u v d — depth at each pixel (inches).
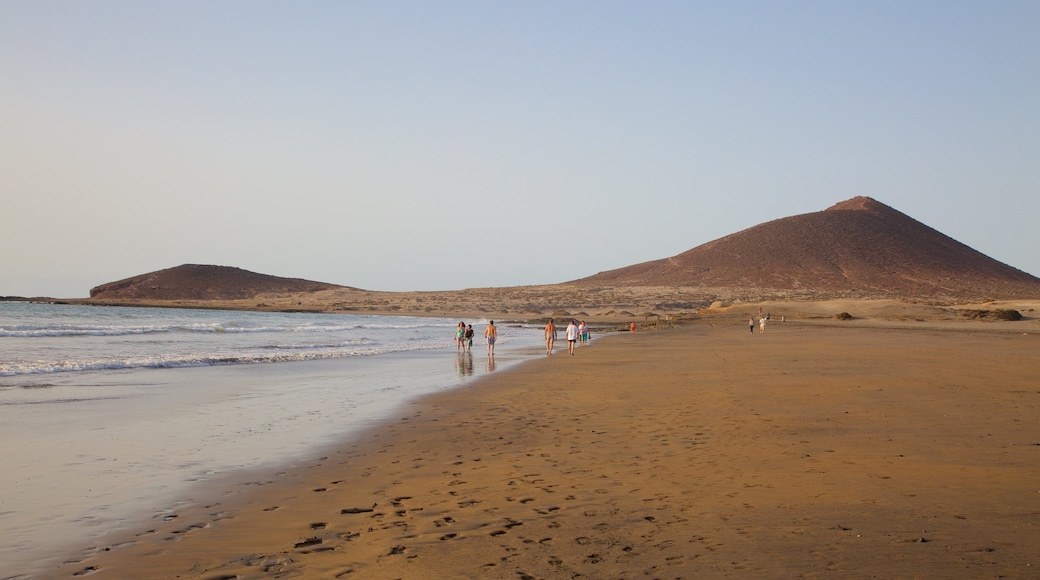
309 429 437.7
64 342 1332.4
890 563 191.6
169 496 279.4
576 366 908.6
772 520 233.0
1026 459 321.1
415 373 828.6
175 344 1338.6
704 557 199.6
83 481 304.5
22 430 430.0
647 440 384.2
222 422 465.4
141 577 193.6
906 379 660.1
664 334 1911.9
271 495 279.9
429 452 363.3
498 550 209.6
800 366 821.9
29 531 234.7
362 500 270.8
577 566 195.0
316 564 201.2
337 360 1032.2
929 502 250.8
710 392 593.6
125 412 506.6
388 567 197.5
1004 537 211.9
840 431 398.0
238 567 200.2
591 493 273.6
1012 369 753.6
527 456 348.5
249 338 1617.9
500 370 866.1
